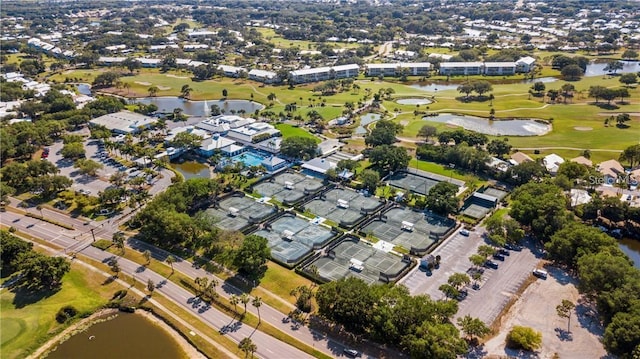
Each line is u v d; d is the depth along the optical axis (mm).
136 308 166250
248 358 142125
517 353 141375
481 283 174500
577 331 149125
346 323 148875
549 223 197375
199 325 156875
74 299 170375
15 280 182375
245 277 180625
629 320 133500
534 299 165000
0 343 151000
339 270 185500
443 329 134375
